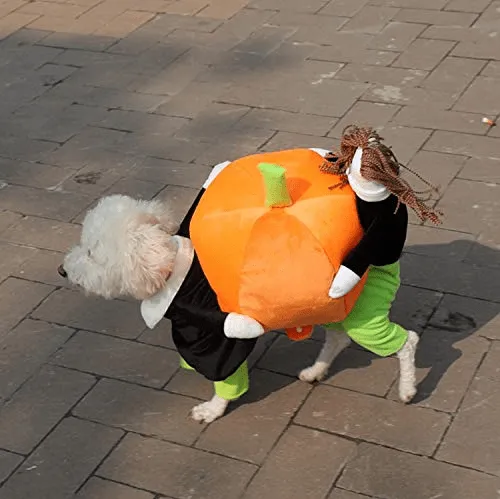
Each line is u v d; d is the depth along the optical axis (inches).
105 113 268.4
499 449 153.3
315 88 268.7
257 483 151.8
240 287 138.5
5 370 180.4
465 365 171.2
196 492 151.3
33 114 271.6
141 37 309.0
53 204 229.9
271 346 181.3
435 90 260.8
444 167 227.5
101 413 168.7
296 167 144.2
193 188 231.3
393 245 140.2
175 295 145.6
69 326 190.4
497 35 286.2
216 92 272.8
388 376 171.2
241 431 162.2
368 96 261.6
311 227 136.3
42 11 334.0
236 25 310.2
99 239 143.5
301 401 167.8
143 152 248.4
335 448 156.9
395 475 150.6
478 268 194.5
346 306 142.5
